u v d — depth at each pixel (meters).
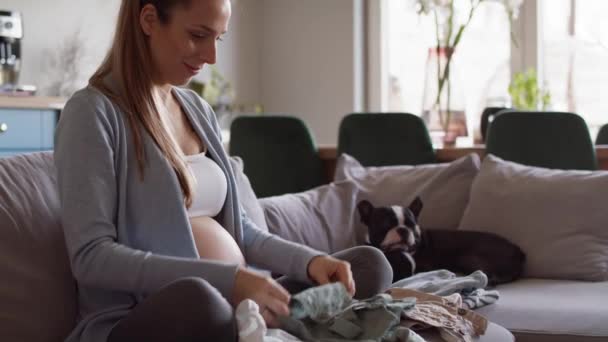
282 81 6.02
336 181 3.06
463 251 2.64
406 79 5.80
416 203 2.80
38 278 1.50
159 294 1.23
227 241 1.65
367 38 5.86
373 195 2.93
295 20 5.94
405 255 2.60
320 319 1.36
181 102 1.75
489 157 2.86
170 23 1.53
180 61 1.56
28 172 1.63
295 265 1.59
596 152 3.54
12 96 3.60
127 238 1.47
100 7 4.82
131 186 1.49
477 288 2.12
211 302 1.19
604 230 2.54
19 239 1.51
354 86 5.73
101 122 1.47
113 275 1.34
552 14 5.30
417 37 5.74
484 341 1.72
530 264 2.58
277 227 2.62
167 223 1.49
